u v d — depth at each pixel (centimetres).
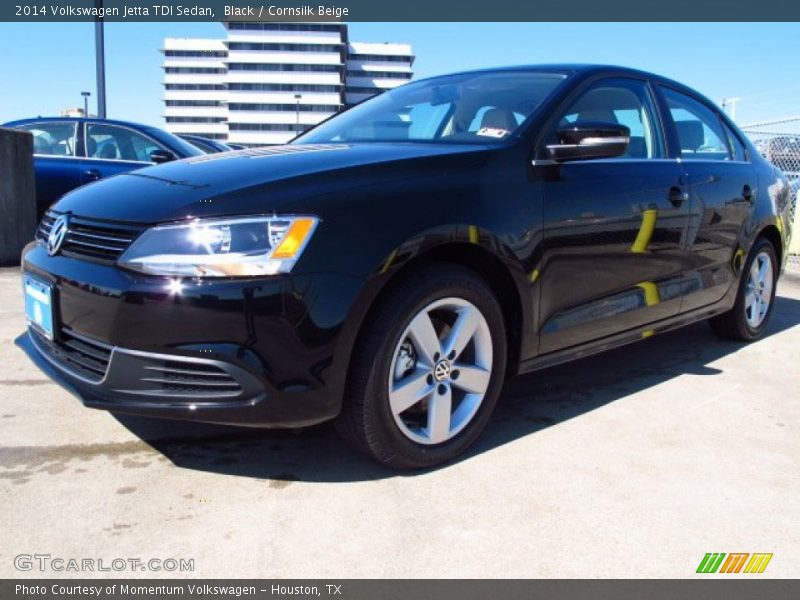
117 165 764
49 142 757
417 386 254
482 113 319
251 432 294
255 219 225
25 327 457
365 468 264
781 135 885
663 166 358
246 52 10606
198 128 11319
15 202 718
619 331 338
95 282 234
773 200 460
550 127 303
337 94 10738
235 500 238
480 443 290
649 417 324
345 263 229
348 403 243
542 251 285
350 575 199
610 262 320
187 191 240
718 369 404
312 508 234
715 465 275
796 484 261
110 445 279
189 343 221
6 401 323
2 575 196
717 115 436
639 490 252
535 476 261
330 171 247
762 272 467
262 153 292
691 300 385
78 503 234
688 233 369
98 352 243
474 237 259
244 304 219
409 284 246
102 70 1337
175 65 11194
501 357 280
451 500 242
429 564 205
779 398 355
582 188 303
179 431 293
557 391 359
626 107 354
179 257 223
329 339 228
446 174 262
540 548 214
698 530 227
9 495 238
